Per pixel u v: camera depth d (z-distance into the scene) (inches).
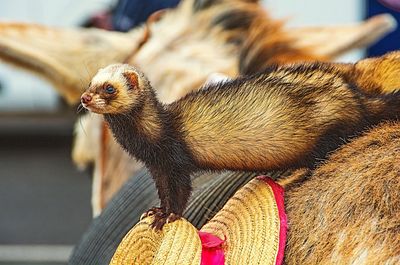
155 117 109.7
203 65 157.9
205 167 109.6
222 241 107.6
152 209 110.3
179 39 166.9
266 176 110.1
